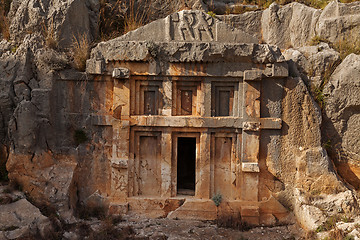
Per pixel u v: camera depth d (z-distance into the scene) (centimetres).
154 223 693
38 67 716
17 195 659
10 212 611
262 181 720
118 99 709
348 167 735
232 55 696
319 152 694
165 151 721
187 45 694
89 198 725
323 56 731
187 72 704
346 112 723
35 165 686
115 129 714
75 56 730
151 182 738
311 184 695
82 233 635
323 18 838
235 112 721
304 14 859
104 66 709
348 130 728
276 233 669
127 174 718
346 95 712
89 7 845
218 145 734
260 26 929
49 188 675
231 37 706
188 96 734
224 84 721
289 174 716
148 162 739
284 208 714
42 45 739
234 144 725
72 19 764
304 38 860
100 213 711
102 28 893
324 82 730
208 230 673
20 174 685
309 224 642
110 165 726
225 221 698
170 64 704
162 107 720
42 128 695
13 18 777
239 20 931
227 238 644
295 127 710
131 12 931
